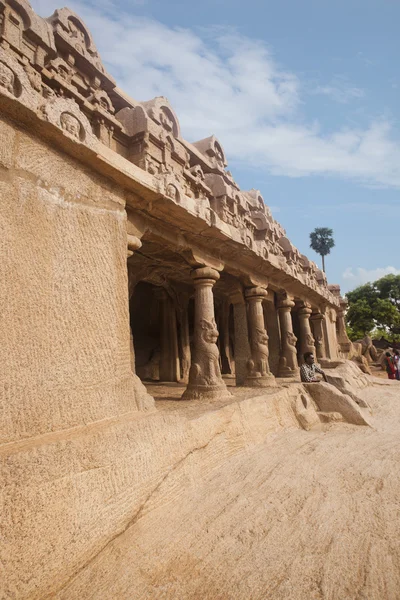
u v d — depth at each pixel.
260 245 7.48
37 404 2.67
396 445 5.28
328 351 14.64
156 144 5.42
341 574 2.31
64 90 4.44
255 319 8.21
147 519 2.83
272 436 5.51
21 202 2.84
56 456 2.33
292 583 2.22
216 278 6.55
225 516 3.04
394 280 36.06
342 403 6.87
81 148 3.33
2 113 2.78
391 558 2.49
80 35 5.48
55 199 3.18
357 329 36.28
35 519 2.05
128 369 3.71
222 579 2.26
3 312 2.56
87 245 3.45
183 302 10.26
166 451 3.37
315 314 14.09
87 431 2.85
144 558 2.40
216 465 4.11
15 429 2.48
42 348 2.80
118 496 2.66
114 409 3.38
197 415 4.27
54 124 3.01
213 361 6.07
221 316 11.93
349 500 3.42
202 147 8.50
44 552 2.03
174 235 5.57
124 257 3.98
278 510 3.20
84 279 3.34
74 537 2.23
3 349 2.51
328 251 48.41
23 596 1.86
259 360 7.98
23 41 4.22
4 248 2.64
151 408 3.82
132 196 4.38
